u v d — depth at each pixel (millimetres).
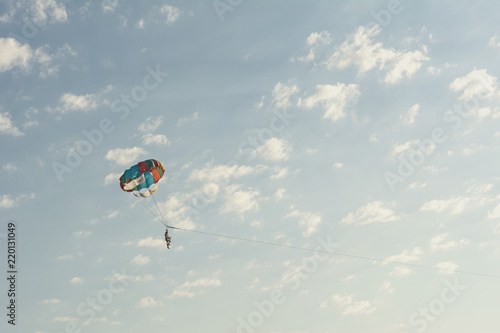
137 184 62844
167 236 61281
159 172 64562
